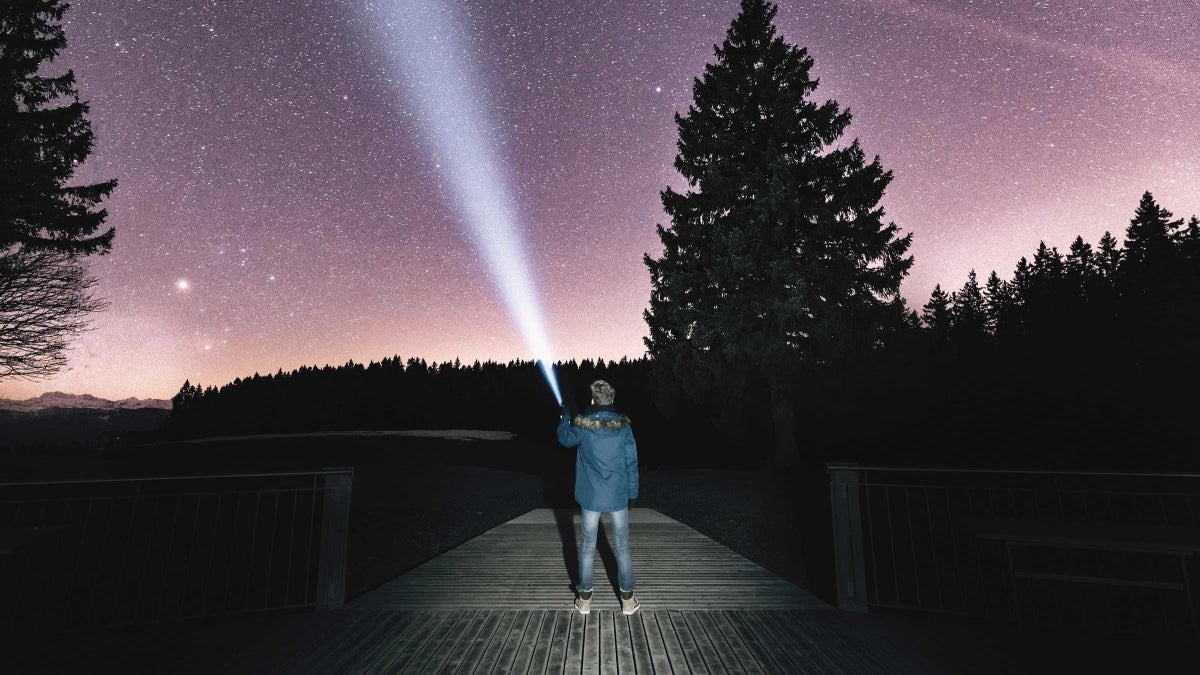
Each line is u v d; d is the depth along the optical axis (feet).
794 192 45.73
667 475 50.80
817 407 48.96
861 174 48.67
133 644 12.05
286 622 13.34
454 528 33.83
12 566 24.47
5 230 47.88
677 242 52.13
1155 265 101.96
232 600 23.24
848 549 14.35
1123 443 43.75
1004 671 10.76
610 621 13.37
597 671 10.74
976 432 51.37
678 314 48.44
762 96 50.29
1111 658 11.30
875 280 48.37
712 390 52.21
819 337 45.80
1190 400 49.80
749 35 53.31
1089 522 14.05
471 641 12.19
